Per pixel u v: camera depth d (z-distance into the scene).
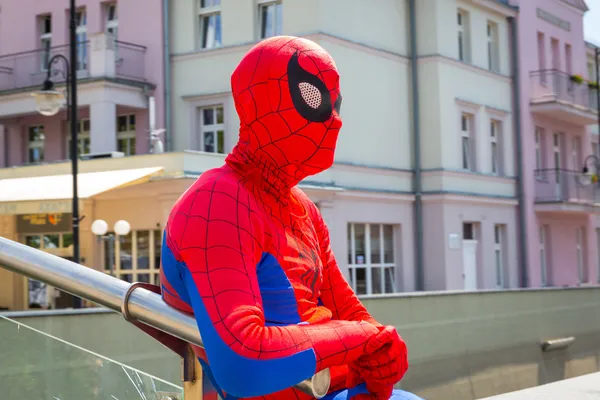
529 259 27.31
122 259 19.33
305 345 1.56
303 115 1.72
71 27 13.74
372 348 1.64
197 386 1.67
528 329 11.50
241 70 1.76
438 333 9.84
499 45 26.94
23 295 16.09
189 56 22.36
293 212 1.85
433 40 23.39
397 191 22.81
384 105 22.69
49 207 17.36
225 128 21.83
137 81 22.22
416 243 23.45
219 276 1.55
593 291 13.30
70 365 1.90
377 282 22.34
